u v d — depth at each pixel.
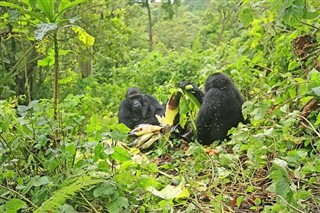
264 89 5.60
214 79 5.82
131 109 6.85
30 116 4.00
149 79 12.73
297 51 5.70
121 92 12.13
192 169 4.36
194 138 5.90
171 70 12.75
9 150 3.71
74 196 3.23
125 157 3.52
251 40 7.41
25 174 3.68
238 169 4.20
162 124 6.24
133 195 3.39
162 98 8.34
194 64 11.94
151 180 3.49
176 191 3.56
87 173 3.30
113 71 14.81
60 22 3.71
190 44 41.56
